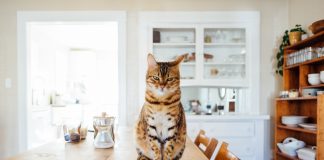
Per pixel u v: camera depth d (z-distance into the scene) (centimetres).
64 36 496
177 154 90
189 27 316
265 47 318
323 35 219
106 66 647
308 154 225
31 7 307
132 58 310
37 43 442
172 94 85
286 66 277
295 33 271
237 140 289
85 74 614
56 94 517
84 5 308
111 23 313
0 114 304
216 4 315
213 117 285
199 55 319
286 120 264
